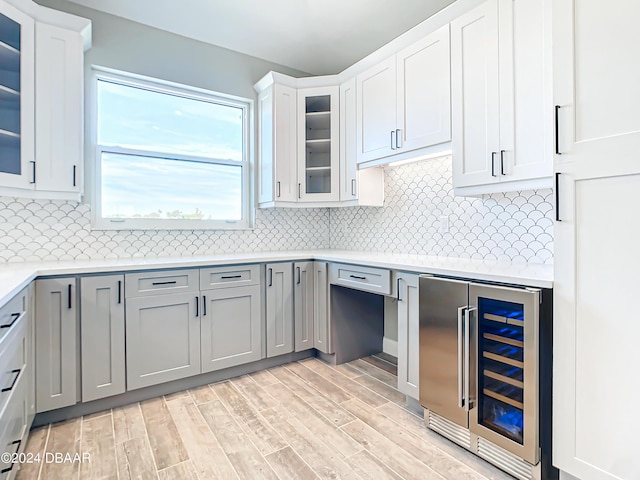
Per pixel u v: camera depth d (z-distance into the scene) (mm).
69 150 2146
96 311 2000
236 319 2512
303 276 2822
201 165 3033
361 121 2746
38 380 1827
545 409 1440
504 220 2170
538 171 1667
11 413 1341
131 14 2553
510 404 1553
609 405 1269
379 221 3076
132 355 2119
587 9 1305
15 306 1424
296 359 2881
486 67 1872
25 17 1985
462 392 1664
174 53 2799
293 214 3447
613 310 1259
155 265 2172
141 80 2719
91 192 2502
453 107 2045
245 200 3229
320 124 3156
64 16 2111
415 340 1986
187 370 2311
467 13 1962
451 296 1737
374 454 1652
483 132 1894
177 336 2275
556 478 1457
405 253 2840
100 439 1766
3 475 1240
